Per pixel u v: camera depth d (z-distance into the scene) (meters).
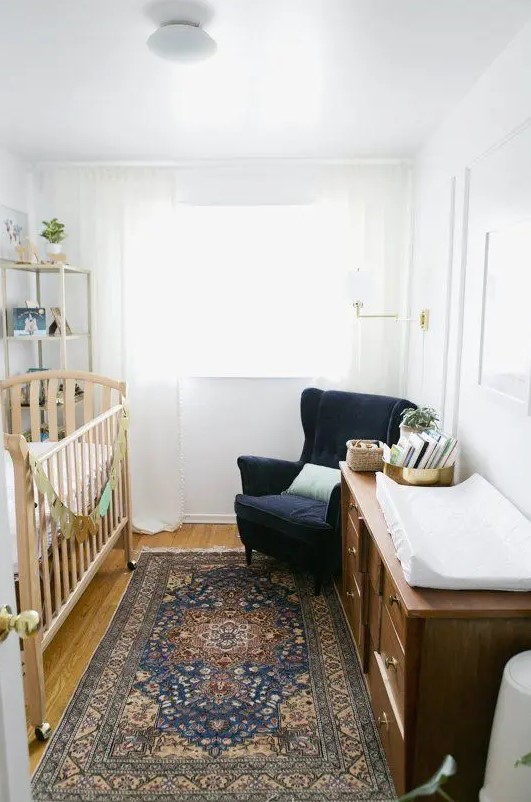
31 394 3.39
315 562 2.96
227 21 1.93
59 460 2.28
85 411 3.39
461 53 2.17
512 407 2.01
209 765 1.92
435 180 3.09
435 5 1.83
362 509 2.23
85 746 2.00
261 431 4.00
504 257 2.10
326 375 3.86
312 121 2.96
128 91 2.55
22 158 3.67
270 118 2.91
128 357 3.85
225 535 3.89
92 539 2.71
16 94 2.60
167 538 3.85
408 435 2.75
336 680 2.35
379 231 3.71
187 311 3.93
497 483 2.19
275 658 2.49
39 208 3.86
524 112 1.96
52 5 1.82
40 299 3.91
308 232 3.83
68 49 2.15
